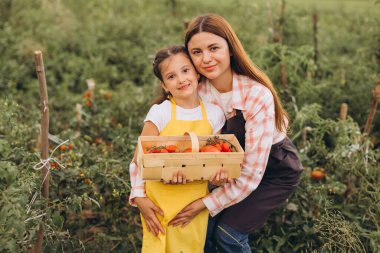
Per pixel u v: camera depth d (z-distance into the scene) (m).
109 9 8.25
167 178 2.51
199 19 2.70
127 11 8.41
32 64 6.05
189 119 2.76
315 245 3.37
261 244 3.37
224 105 2.84
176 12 8.33
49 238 2.94
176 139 2.68
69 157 3.40
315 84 5.06
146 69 5.82
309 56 5.41
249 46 5.27
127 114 4.82
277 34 5.11
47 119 2.74
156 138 2.65
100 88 5.82
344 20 7.93
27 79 5.87
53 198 3.11
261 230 3.46
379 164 3.70
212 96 2.86
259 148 2.67
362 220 3.38
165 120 2.73
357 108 4.70
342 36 6.84
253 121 2.70
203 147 2.66
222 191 2.71
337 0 9.20
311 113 3.94
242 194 2.70
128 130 4.36
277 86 4.36
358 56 5.50
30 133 4.06
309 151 3.94
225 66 2.71
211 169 2.53
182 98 2.76
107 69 6.19
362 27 6.73
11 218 2.33
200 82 2.90
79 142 3.84
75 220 3.50
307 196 3.54
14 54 6.18
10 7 7.13
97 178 3.28
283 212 3.43
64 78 5.95
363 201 3.62
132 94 5.25
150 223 2.71
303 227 3.36
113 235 3.46
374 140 4.33
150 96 4.85
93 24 7.43
